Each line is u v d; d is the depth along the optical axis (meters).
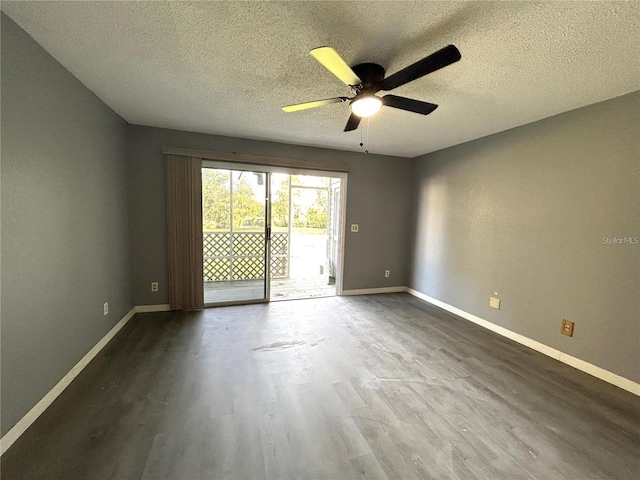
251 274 4.43
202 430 1.67
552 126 2.69
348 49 1.73
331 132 3.41
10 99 1.51
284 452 1.53
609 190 2.28
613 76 1.94
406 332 3.17
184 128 3.39
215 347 2.71
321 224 6.52
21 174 1.60
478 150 3.51
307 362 2.47
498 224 3.24
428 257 4.39
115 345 2.71
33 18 1.50
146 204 3.45
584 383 2.26
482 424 1.78
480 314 3.46
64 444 1.53
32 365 1.68
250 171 3.95
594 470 1.47
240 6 1.39
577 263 2.50
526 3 1.32
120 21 1.52
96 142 2.51
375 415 1.84
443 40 1.63
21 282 1.60
